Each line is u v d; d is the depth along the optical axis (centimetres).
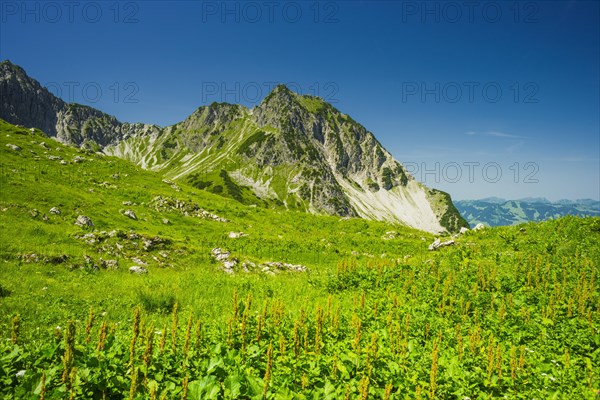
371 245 4253
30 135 5947
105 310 1573
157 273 2500
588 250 2416
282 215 5541
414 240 4591
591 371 930
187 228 4056
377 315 1431
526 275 1911
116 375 716
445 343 1149
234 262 2909
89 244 2655
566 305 1450
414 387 797
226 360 818
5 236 2409
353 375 835
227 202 5834
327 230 5059
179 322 1417
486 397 791
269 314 1252
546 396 828
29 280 1830
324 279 2239
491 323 1368
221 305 1730
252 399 670
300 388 741
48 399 622
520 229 3325
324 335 1105
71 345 709
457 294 1689
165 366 787
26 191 3488
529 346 1158
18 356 762
